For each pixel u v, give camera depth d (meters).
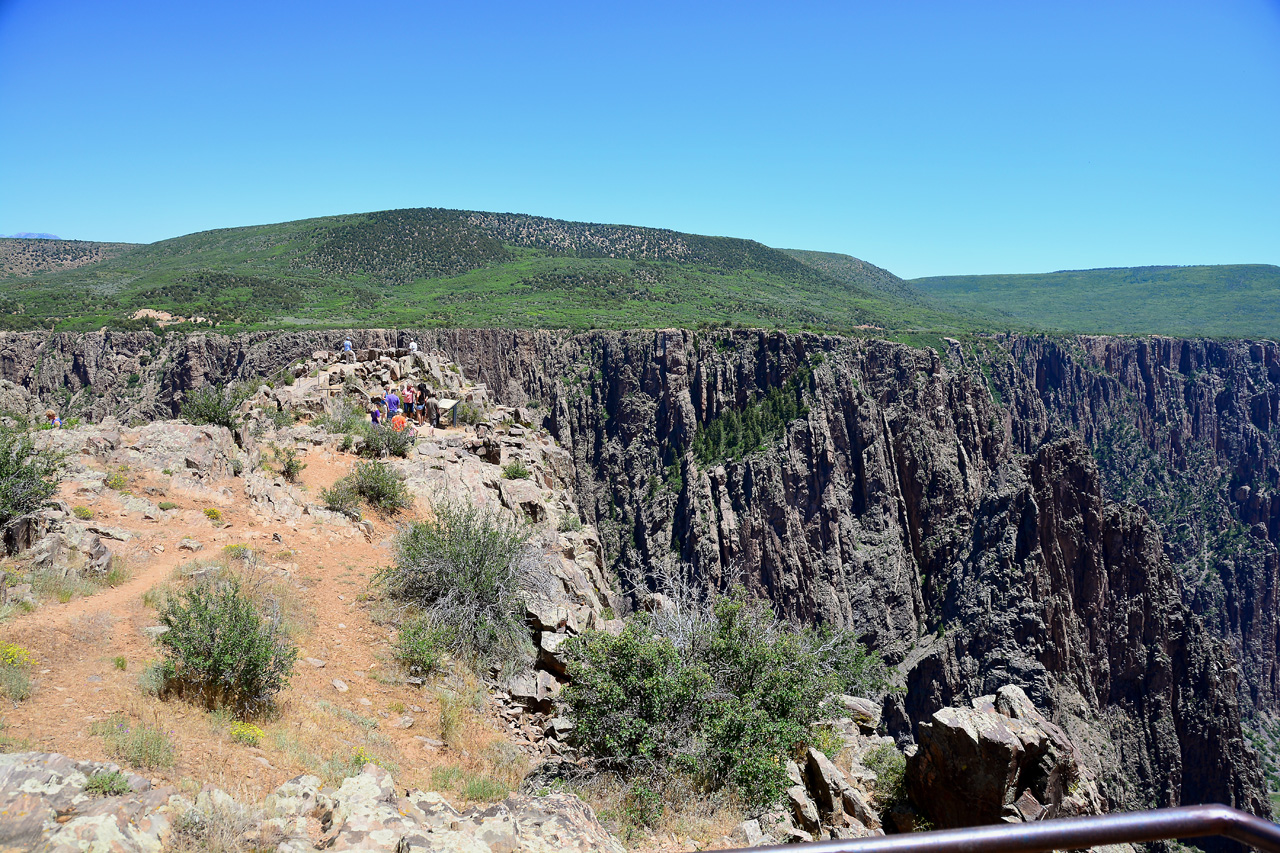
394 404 34.50
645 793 11.27
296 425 31.08
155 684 11.20
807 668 15.86
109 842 6.34
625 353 183.62
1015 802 14.01
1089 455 123.44
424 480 27.47
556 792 10.86
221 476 21.73
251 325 185.88
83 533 14.97
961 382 172.88
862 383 167.12
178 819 7.03
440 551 18.47
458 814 8.16
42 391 154.88
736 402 173.12
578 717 13.55
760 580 152.38
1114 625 119.06
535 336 189.25
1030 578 120.81
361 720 12.88
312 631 15.73
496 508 26.88
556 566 23.22
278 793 8.15
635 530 171.62
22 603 12.56
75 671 11.15
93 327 165.12
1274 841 2.82
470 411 40.22
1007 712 14.90
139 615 13.46
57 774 6.92
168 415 154.88
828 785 13.55
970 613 125.69
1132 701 115.88
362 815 7.46
